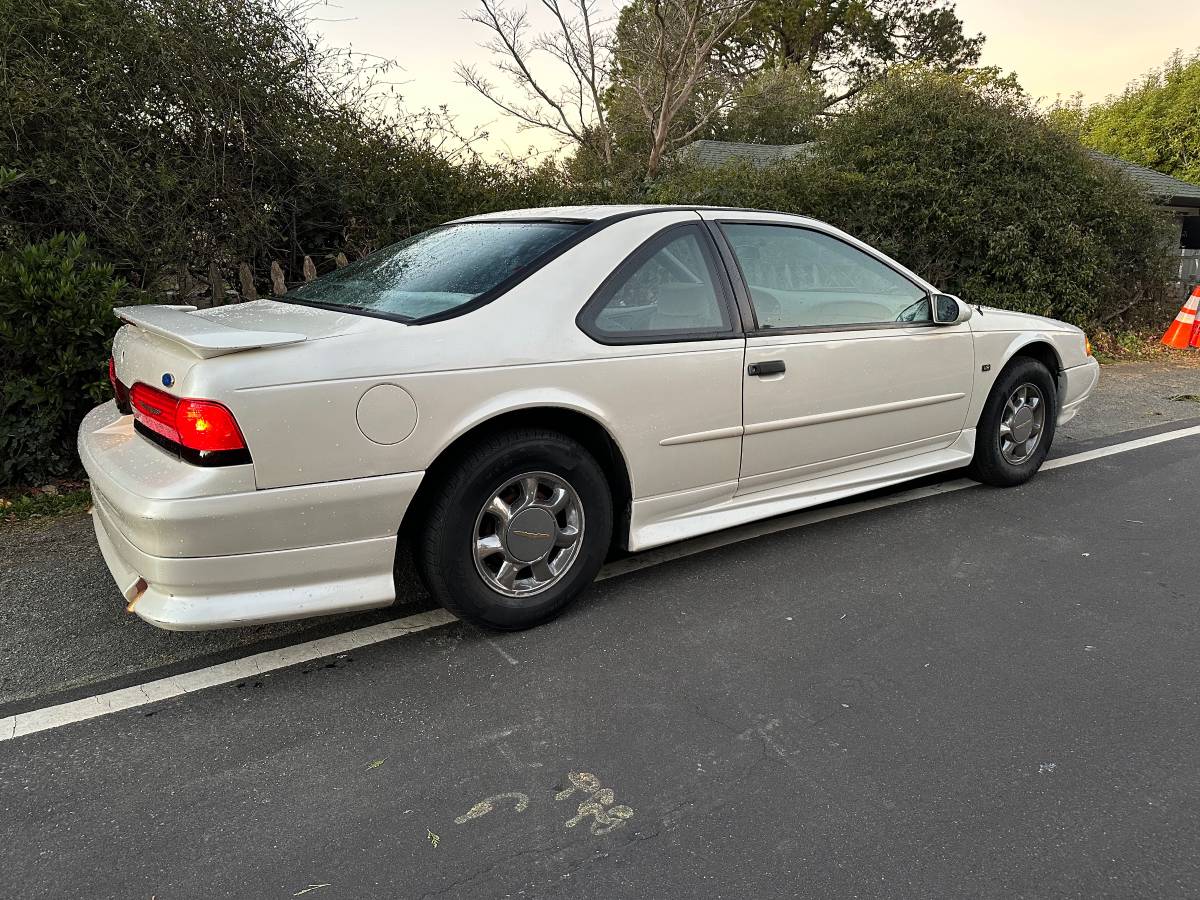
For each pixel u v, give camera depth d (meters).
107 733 2.41
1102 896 1.82
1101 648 2.93
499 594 2.93
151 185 5.93
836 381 3.67
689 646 2.93
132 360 2.74
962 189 9.73
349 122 7.17
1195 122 23.47
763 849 1.96
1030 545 3.88
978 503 4.46
